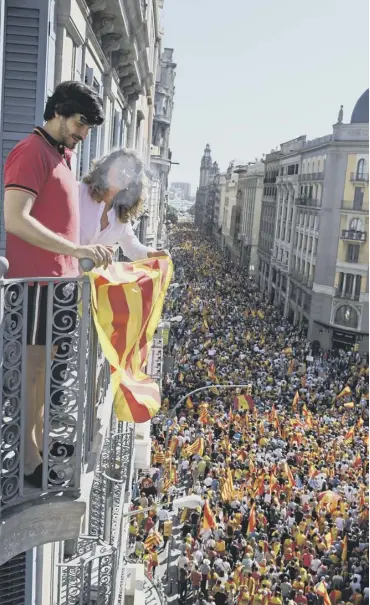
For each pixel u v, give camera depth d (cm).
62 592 888
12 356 401
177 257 11206
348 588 1620
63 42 764
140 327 475
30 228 394
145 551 1716
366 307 5091
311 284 5584
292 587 1554
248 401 2705
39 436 455
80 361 429
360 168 5122
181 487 2184
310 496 2008
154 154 5453
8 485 412
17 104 687
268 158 8500
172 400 2995
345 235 5169
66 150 459
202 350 3944
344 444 2570
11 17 679
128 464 1389
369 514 1795
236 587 1574
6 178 403
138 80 1669
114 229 546
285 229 6994
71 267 454
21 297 400
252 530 1775
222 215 15762
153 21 2747
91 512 1037
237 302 6525
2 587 667
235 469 2211
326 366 4238
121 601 1192
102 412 606
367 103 5359
